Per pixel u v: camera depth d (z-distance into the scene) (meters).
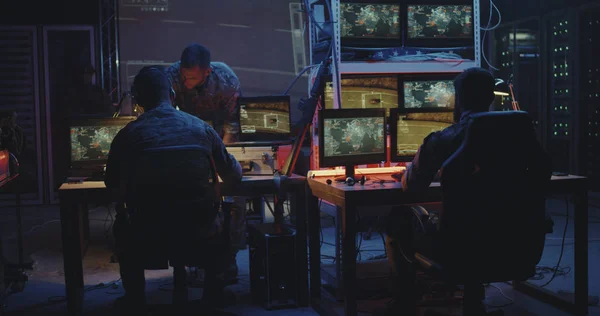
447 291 3.68
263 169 3.62
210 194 2.85
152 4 7.93
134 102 3.89
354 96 3.90
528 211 2.57
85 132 3.66
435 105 4.00
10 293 3.86
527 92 7.96
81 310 3.53
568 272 4.16
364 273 3.70
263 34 8.23
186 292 3.62
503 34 8.24
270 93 8.33
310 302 3.63
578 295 3.35
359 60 3.88
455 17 4.02
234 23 8.16
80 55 7.59
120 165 2.87
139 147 2.78
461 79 2.77
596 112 7.19
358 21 3.85
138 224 2.79
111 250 5.05
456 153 2.50
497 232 2.55
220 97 4.05
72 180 3.46
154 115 2.88
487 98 2.75
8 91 7.46
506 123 2.49
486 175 2.51
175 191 2.76
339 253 3.60
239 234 4.09
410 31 3.95
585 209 3.31
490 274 2.59
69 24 7.54
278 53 8.30
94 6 7.55
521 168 2.54
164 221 2.76
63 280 4.20
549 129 7.76
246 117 3.78
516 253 2.59
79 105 7.02
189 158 2.79
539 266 4.31
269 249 3.49
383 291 3.68
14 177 3.56
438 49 4.01
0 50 7.43
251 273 3.70
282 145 3.66
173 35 8.03
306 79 8.37
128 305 3.07
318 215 3.60
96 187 3.29
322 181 3.41
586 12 7.15
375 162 3.62
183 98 4.04
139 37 7.95
